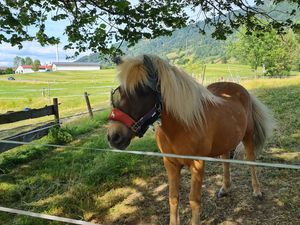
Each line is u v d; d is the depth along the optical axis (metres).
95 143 7.10
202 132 3.00
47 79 58.28
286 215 3.75
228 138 3.44
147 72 2.58
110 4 3.74
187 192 4.50
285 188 4.36
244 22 4.88
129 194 4.59
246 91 4.25
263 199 4.14
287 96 11.62
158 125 2.96
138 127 2.59
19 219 3.94
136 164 5.55
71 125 9.59
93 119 10.27
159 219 3.90
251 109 4.21
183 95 2.79
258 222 3.67
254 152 4.36
